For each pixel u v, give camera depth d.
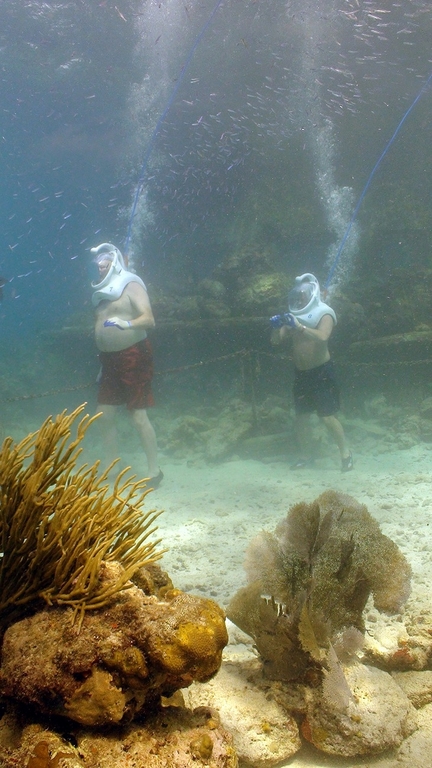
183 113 16.39
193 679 1.77
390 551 2.78
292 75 14.84
